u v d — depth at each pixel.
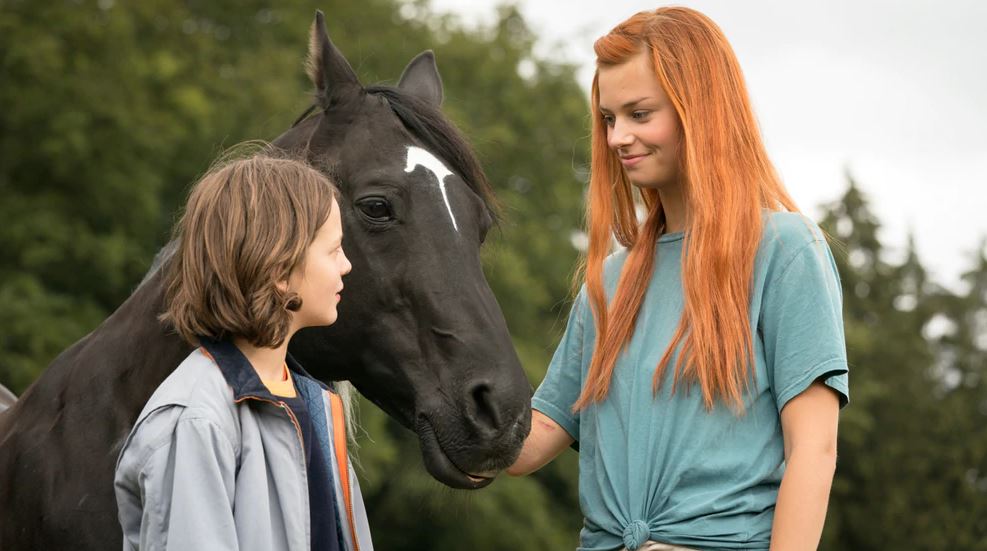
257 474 2.64
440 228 3.35
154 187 17.53
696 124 3.02
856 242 32.97
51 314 16.14
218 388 2.67
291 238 2.71
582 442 3.24
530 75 23.75
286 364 2.97
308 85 20.09
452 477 3.21
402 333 3.32
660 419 3.02
